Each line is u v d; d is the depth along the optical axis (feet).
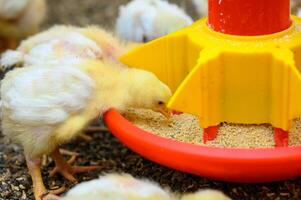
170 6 4.11
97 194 3.03
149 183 3.15
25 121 3.29
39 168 3.45
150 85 3.35
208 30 3.30
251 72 3.14
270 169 3.02
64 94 3.26
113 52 3.73
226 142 3.21
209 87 3.13
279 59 3.07
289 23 3.28
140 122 3.40
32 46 3.74
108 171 3.59
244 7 3.17
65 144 3.85
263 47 3.14
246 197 3.34
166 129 3.35
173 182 3.44
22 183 3.54
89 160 3.71
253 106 3.19
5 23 4.48
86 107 3.32
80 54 3.59
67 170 3.56
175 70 3.46
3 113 3.39
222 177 3.12
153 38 3.95
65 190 3.46
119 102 3.37
